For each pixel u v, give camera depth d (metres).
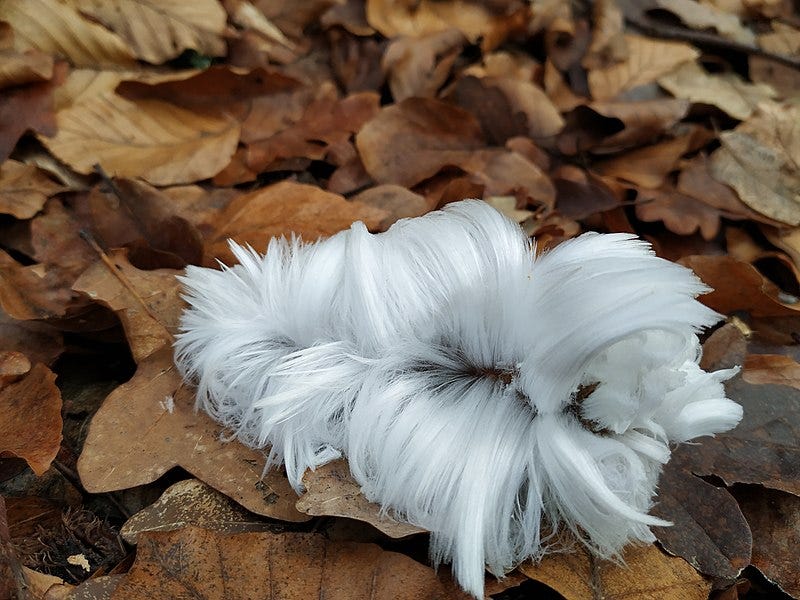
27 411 0.14
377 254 0.14
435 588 0.13
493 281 0.14
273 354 0.15
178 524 0.14
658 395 0.13
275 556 0.13
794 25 0.30
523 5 0.27
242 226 0.18
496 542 0.13
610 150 0.24
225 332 0.15
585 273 0.13
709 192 0.23
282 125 0.22
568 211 0.22
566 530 0.14
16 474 0.15
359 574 0.13
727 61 0.29
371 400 0.14
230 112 0.22
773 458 0.16
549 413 0.13
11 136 0.20
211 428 0.15
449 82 0.26
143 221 0.19
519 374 0.13
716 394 0.14
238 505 0.14
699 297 0.19
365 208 0.19
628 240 0.14
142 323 0.16
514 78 0.24
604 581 0.14
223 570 0.13
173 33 0.23
